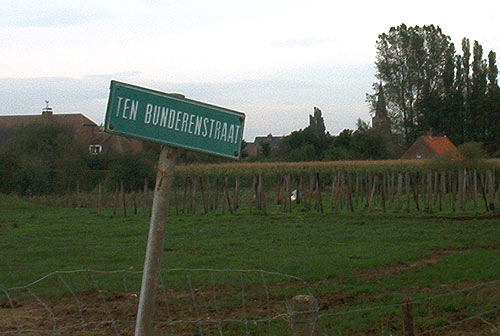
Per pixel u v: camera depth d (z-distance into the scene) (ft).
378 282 34.83
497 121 229.66
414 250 46.98
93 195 123.65
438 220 71.56
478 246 49.96
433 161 105.19
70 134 171.83
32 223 74.13
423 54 235.40
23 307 30.27
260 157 207.72
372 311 27.55
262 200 82.69
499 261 40.86
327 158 201.87
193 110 13.00
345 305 29.58
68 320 27.53
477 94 232.94
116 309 29.48
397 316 26.61
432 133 235.20
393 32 237.45
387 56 238.89
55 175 139.03
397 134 240.73
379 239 55.21
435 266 39.63
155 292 12.95
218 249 50.16
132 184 137.18
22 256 47.70
